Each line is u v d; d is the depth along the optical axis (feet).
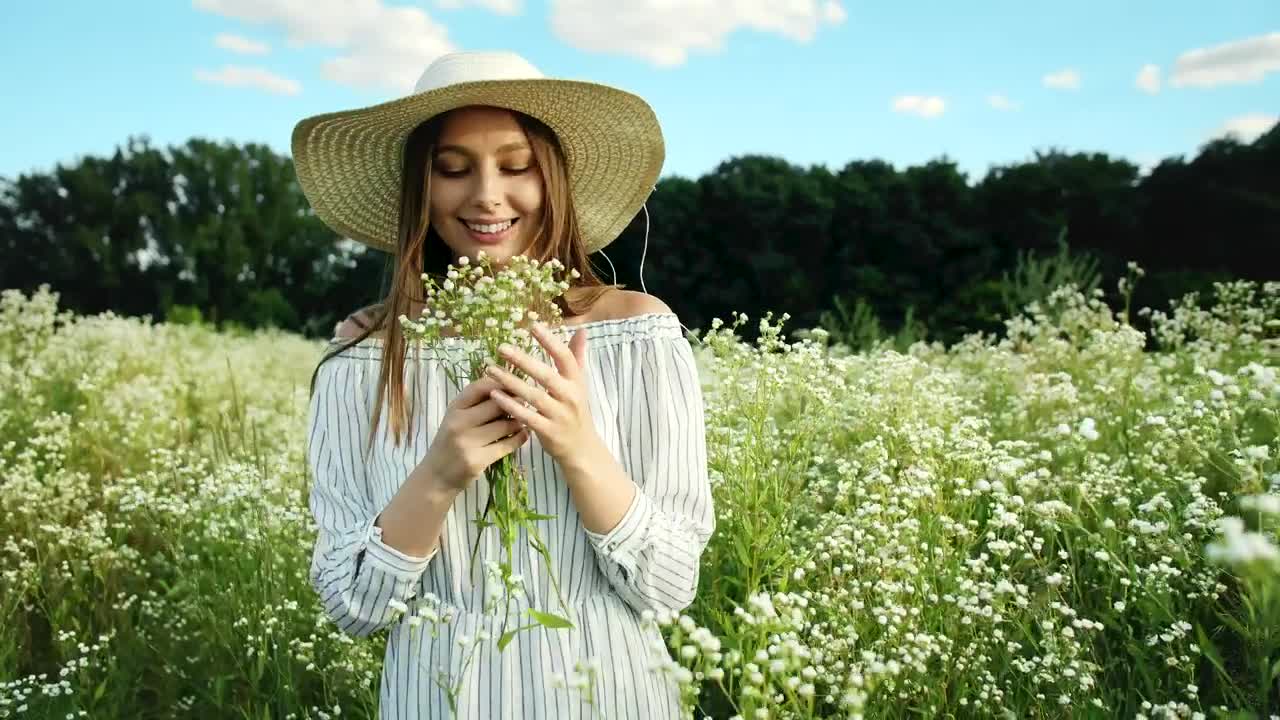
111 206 132.36
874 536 9.32
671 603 6.11
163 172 134.92
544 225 6.83
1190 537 8.43
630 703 6.09
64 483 15.29
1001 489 9.26
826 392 10.84
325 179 7.79
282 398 26.66
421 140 6.75
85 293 132.77
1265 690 6.47
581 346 6.06
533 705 5.98
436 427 6.53
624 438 6.49
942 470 10.68
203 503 13.37
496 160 6.61
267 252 134.41
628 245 83.97
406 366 6.66
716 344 10.47
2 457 18.04
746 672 5.51
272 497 13.99
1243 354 18.94
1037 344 23.16
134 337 35.06
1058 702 7.68
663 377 6.57
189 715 10.64
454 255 7.46
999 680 8.26
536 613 5.56
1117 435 14.07
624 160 7.77
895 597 8.27
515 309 5.86
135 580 13.46
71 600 12.34
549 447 5.62
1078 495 9.83
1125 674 8.60
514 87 6.36
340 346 7.00
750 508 9.22
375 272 115.34
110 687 11.12
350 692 9.98
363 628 6.10
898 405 13.52
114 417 20.29
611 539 5.82
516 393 5.52
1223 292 22.81
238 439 16.12
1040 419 15.53
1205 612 8.79
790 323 71.46
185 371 29.86
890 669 6.38
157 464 17.56
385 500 6.44
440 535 6.23
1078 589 9.14
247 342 51.29
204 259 130.82
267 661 10.52
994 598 8.05
